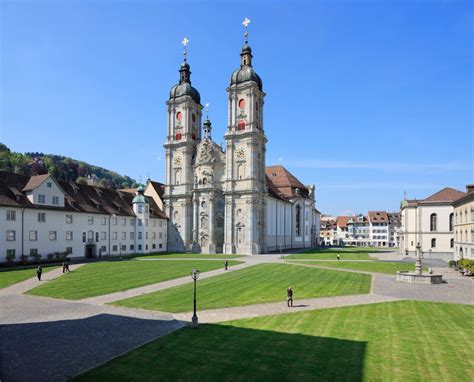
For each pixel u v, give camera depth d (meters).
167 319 23.56
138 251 89.56
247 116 93.94
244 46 99.06
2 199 57.47
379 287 36.41
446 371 14.99
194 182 99.88
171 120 105.31
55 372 15.02
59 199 67.62
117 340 19.16
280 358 16.36
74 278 42.06
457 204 64.12
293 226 119.50
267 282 39.69
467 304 28.30
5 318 23.88
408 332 20.39
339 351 17.27
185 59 109.25
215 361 16.02
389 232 177.62
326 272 48.88
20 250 59.41
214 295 31.88
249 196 90.75
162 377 14.38
